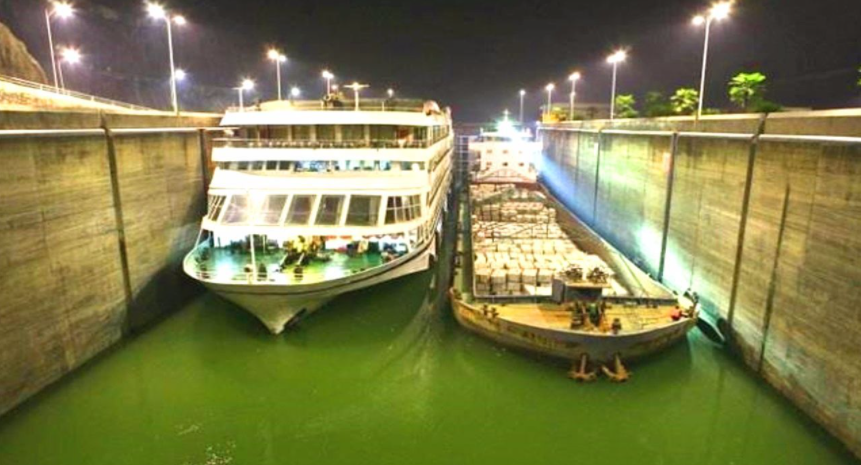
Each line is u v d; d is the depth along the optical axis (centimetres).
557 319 1861
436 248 3127
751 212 1872
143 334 2147
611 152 3647
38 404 1644
